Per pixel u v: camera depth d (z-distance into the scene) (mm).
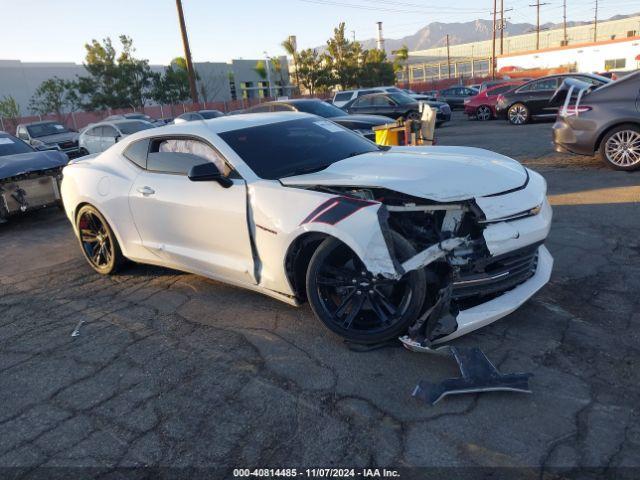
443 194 3041
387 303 3105
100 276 5027
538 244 3227
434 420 2537
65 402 2957
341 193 3295
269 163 3777
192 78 27297
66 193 5047
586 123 7758
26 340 3764
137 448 2525
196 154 4035
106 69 35094
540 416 2510
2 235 7250
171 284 4613
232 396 2869
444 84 49438
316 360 3148
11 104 35281
